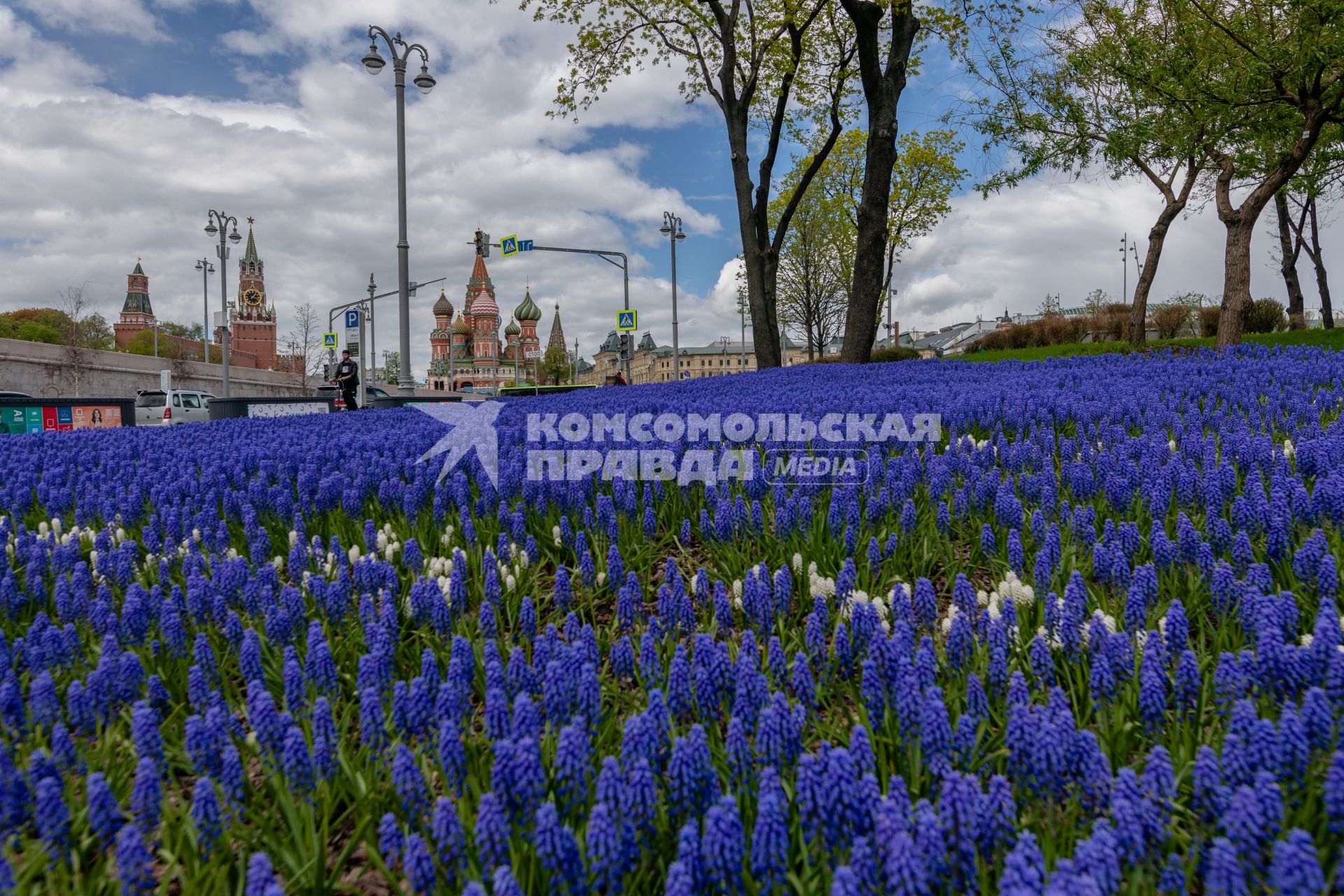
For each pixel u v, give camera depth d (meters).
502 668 2.64
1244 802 1.63
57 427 21.30
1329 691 2.13
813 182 41.56
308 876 2.12
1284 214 30.06
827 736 2.57
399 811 2.30
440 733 2.15
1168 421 6.77
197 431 11.59
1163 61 16.92
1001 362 17.81
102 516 6.02
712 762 2.31
